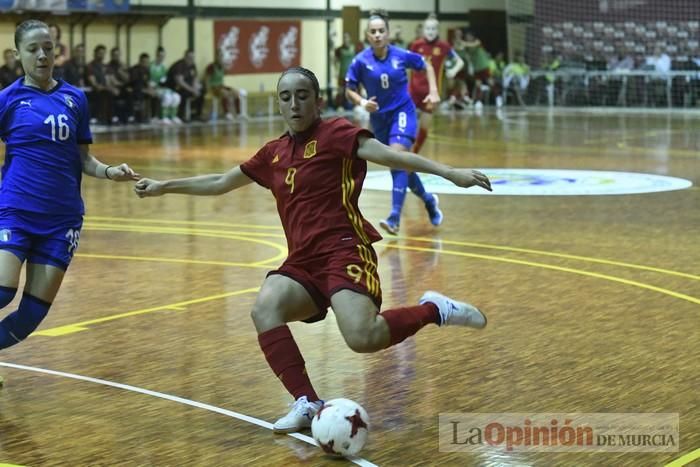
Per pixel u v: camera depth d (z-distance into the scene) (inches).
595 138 1077.1
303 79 225.3
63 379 264.7
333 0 1551.4
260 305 224.8
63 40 1206.9
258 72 1453.0
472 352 291.0
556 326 319.9
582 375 267.4
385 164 221.0
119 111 1226.0
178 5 1331.2
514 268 413.4
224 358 284.8
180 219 553.6
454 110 1588.3
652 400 245.9
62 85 253.0
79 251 454.9
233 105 1368.1
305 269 226.4
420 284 382.6
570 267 414.6
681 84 1572.3
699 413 236.1
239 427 228.2
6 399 248.1
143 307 346.9
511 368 274.5
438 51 665.6
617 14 1670.8
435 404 244.8
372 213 572.1
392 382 263.0
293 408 225.5
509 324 322.7
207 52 1381.6
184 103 1295.5
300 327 322.0
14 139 245.9
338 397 250.7
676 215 555.2
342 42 1569.9
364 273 221.6
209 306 348.5
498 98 1667.1
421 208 594.6
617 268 411.8
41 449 213.5
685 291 369.4
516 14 1737.2
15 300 355.6
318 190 225.1
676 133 1139.9
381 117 514.0
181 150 936.9
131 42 1286.9
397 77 506.6
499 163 833.5
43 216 244.8
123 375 268.4
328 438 207.5
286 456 210.4
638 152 925.2
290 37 1494.8
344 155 223.3
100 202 625.3
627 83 1616.6
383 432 225.3
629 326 319.3
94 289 375.6
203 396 250.5
